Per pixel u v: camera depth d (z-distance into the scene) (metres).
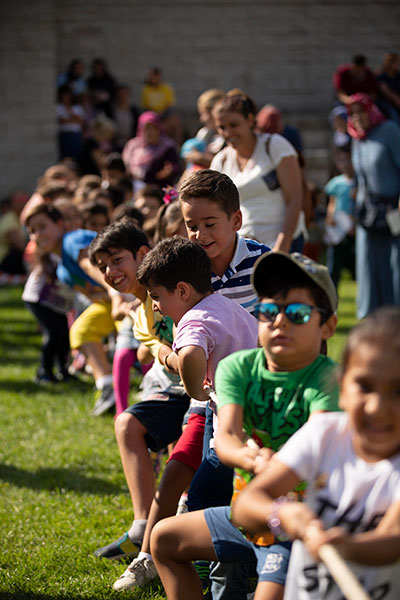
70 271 7.79
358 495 2.71
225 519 3.55
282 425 3.30
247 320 4.28
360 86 16.12
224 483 4.13
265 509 2.70
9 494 6.26
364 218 10.99
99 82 21.05
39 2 23.23
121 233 5.34
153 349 5.16
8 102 23.30
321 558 2.46
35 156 23.44
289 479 2.81
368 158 10.85
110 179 11.47
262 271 3.27
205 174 4.67
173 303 4.29
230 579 3.80
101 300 7.85
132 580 4.67
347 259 13.93
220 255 4.77
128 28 23.86
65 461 6.98
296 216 6.86
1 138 23.36
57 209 8.67
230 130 6.85
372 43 24.38
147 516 4.88
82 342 8.30
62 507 5.98
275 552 3.32
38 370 9.84
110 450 7.23
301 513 2.59
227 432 3.27
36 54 23.28
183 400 5.00
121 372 7.23
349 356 2.59
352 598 2.30
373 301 11.27
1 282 17.56
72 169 15.80
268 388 3.35
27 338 12.37
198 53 24.08
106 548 5.06
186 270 4.25
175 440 5.05
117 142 18.31
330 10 24.22
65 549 5.23
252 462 3.07
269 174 6.85
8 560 5.09
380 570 2.70
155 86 21.69
